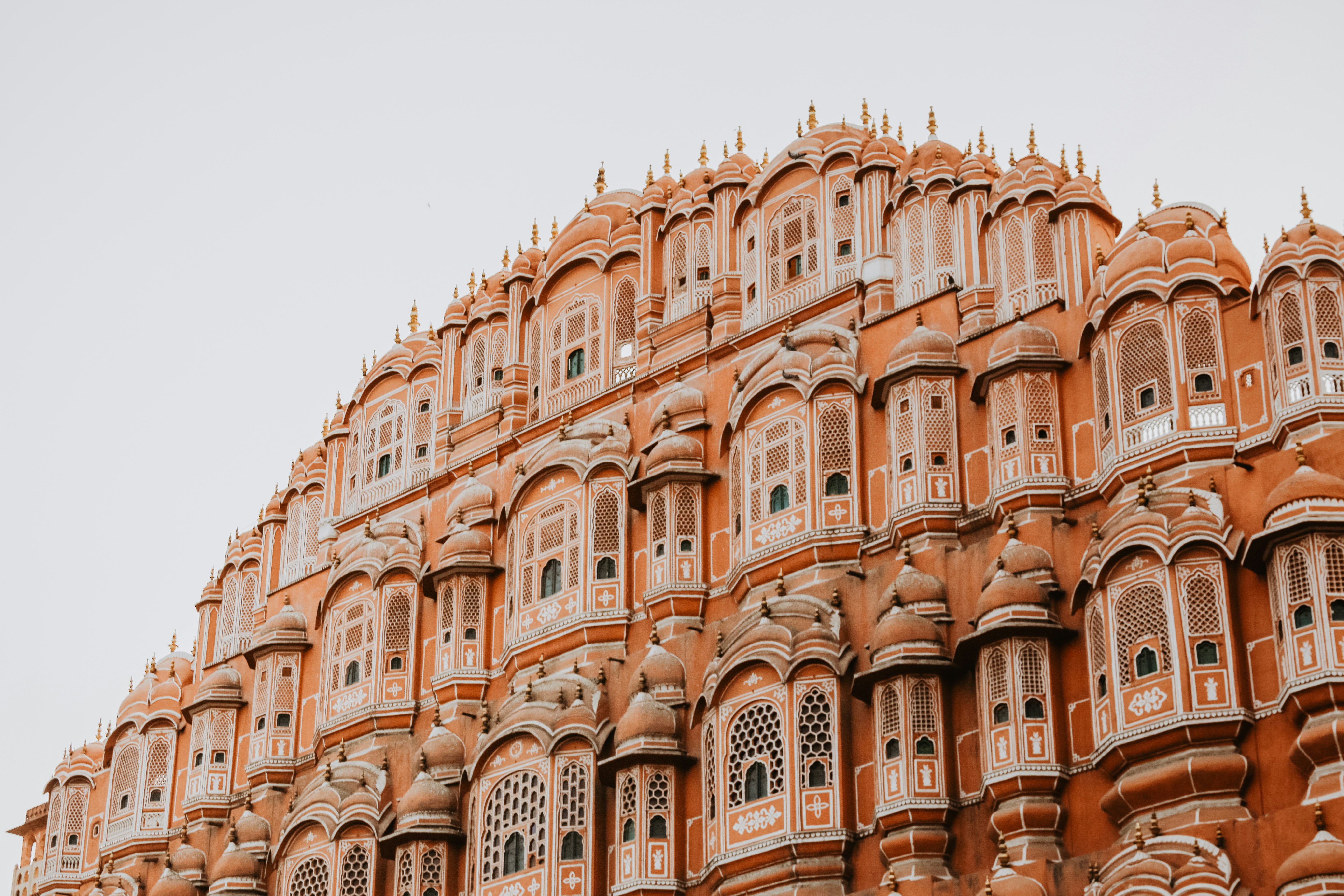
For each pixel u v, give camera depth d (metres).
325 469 60.44
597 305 53.06
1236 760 35.16
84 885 60.97
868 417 44.78
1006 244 45.56
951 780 39.12
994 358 42.47
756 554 44.72
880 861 39.41
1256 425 38.41
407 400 57.62
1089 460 40.94
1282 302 38.53
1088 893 35.38
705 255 51.62
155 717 59.88
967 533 42.12
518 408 53.94
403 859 47.59
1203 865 33.78
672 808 43.38
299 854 49.81
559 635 47.91
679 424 48.41
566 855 44.16
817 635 41.72
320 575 57.19
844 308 47.47
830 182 49.41
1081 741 37.84
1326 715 34.31
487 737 46.91
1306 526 35.31
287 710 55.62
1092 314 41.31
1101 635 37.53
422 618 52.62
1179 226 40.94
